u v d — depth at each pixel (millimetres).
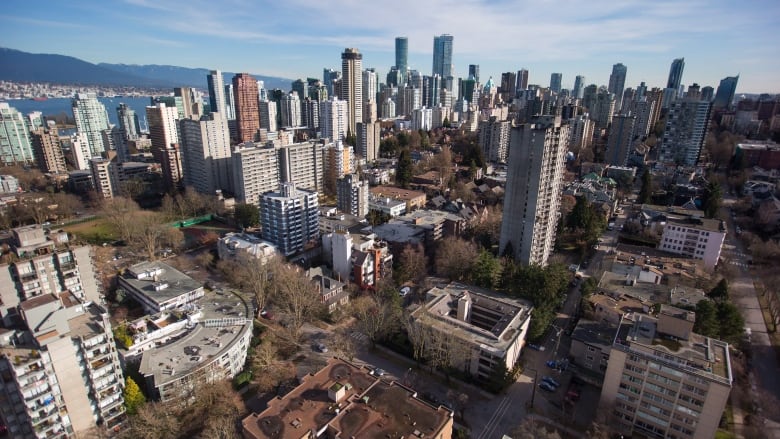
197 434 106250
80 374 97938
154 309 146625
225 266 179500
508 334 129250
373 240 192125
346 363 110312
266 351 128125
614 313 137875
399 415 92375
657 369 100688
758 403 116750
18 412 93688
